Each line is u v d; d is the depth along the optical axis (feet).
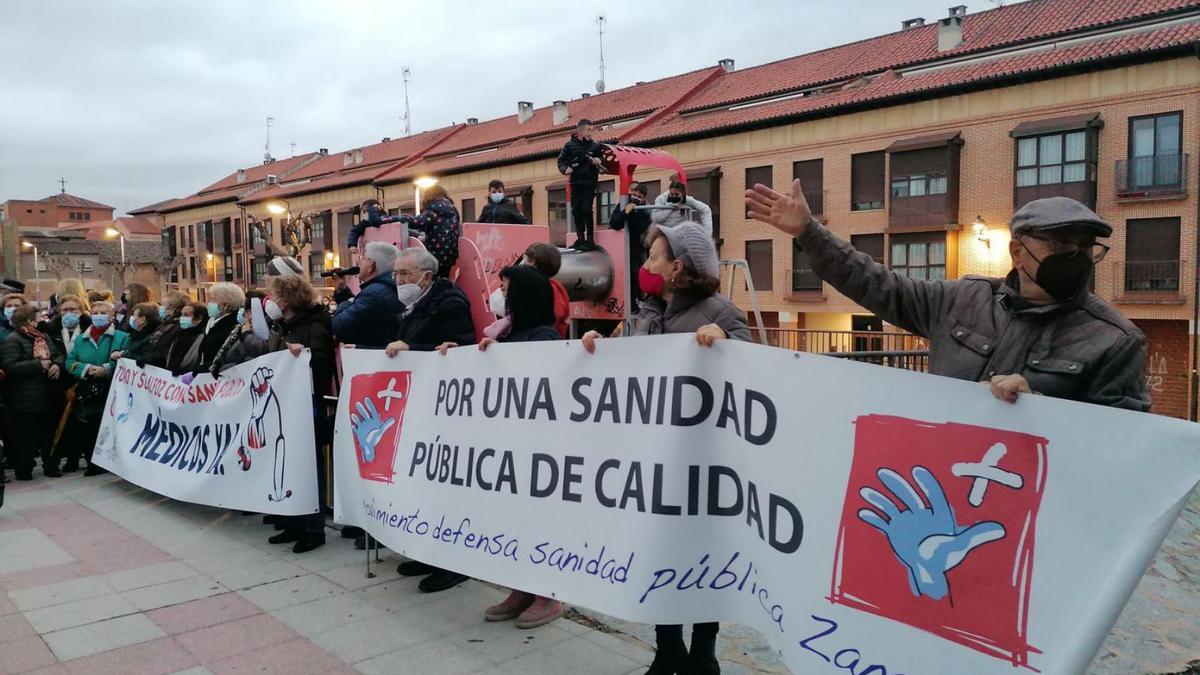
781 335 75.05
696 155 106.11
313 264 175.83
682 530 9.62
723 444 9.43
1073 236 7.39
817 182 96.02
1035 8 92.07
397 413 14.05
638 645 12.23
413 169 152.87
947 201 84.94
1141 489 6.43
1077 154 77.10
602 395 10.54
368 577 15.37
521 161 127.13
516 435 11.66
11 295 27.84
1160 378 75.31
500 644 12.25
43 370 24.97
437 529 12.85
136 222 286.46
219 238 209.97
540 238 27.94
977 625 7.10
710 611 9.44
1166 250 73.10
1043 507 6.84
